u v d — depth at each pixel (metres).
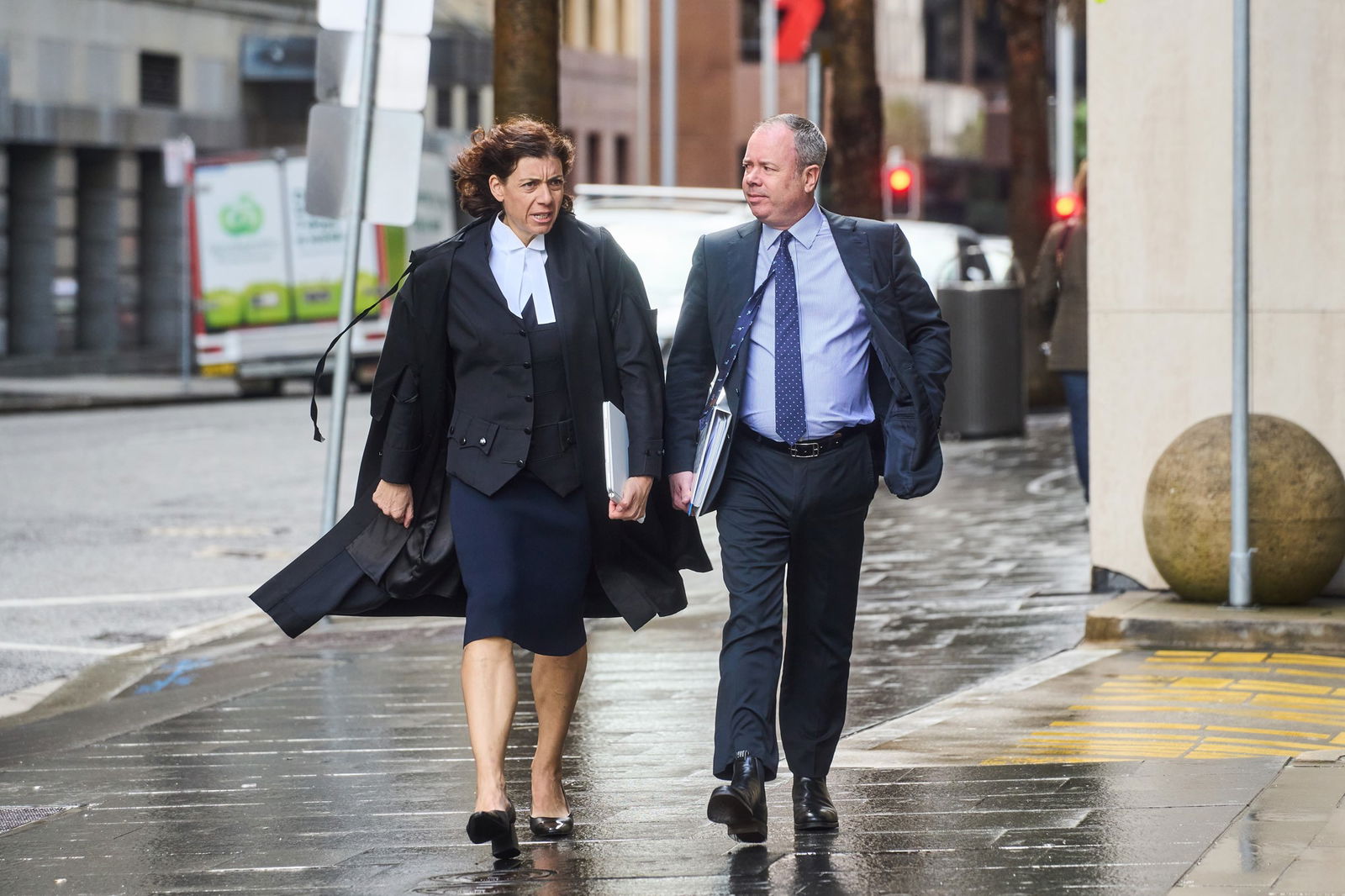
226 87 88.94
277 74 89.50
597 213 49.66
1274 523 19.59
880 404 12.38
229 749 16.44
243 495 38.19
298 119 91.50
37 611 25.83
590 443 12.03
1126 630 19.36
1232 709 16.03
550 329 11.99
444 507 12.35
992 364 44.78
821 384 12.14
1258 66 20.61
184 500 37.44
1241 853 10.97
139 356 83.44
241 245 68.56
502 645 11.93
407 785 14.63
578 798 13.88
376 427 12.30
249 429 53.28
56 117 78.12
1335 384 20.58
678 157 122.06
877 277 12.20
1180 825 11.85
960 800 13.05
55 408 63.19
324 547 12.37
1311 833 11.41
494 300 11.99
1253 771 13.46
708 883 11.06
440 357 12.13
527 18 27.23
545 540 12.04
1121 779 13.41
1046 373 55.38
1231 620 19.06
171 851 12.79
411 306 12.07
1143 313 21.55
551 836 12.55
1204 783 13.11
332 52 23.42
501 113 27.38
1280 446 19.80
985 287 44.78
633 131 122.62
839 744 15.31
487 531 11.95
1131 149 21.44
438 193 73.00
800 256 12.22
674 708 17.28
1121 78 21.41
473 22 97.38
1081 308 27.03
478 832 11.66
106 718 18.89
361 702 18.38
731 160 121.38
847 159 42.66
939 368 12.26
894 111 127.56
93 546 31.53
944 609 22.08
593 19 118.06
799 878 11.09
